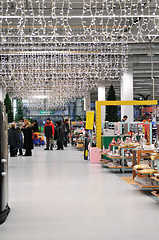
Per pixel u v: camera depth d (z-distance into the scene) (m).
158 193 6.32
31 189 7.33
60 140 20.41
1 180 4.82
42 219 4.89
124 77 24.69
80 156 15.66
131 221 4.75
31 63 21.80
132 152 9.68
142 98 48.47
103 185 7.75
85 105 39.78
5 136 5.19
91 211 5.34
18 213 5.25
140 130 12.71
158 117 11.79
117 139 12.53
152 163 7.32
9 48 19.11
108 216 5.03
